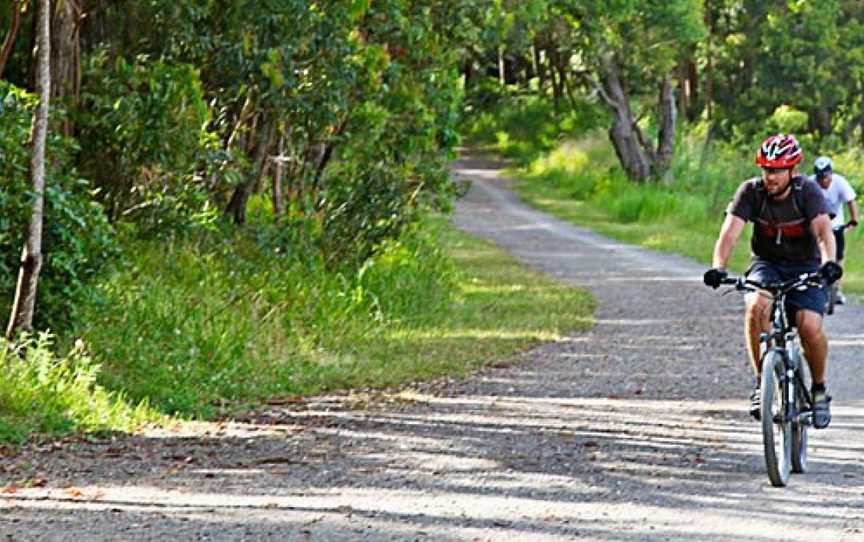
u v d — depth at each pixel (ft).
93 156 56.85
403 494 30.66
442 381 50.37
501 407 44.16
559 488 31.40
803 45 193.88
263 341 53.62
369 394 47.47
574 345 60.34
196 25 58.85
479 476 32.81
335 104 62.75
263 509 28.91
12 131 44.29
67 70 54.49
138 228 58.23
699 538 26.66
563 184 200.64
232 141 65.57
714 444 37.22
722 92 204.95
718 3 194.59
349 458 35.22
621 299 80.02
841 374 49.57
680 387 48.11
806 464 34.17
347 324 62.39
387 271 74.43
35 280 43.50
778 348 32.42
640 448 36.63
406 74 72.43
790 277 33.35
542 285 88.17
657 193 157.58
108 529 26.96
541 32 155.02
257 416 42.57
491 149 245.45
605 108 177.58
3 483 31.63
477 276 94.53
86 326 47.39
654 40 162.81
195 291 56.44
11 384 39.65
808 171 164.45
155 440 37.76
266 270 64.08
